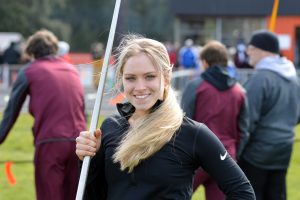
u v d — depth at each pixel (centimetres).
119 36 555
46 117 860
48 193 856
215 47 858
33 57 886
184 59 3153
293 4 3747
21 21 7738
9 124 876
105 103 1609
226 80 848
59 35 8138
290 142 891
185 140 464
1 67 2736
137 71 464
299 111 912
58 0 8575
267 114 878
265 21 3819
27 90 872
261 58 888
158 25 9725
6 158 1480
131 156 458
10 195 1169
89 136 486
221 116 846
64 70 877
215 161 467
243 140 862
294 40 3759
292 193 1203
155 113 463
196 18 3916
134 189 463
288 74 888
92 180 498
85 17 9006
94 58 2788
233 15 3856
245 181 471
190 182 470
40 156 861
